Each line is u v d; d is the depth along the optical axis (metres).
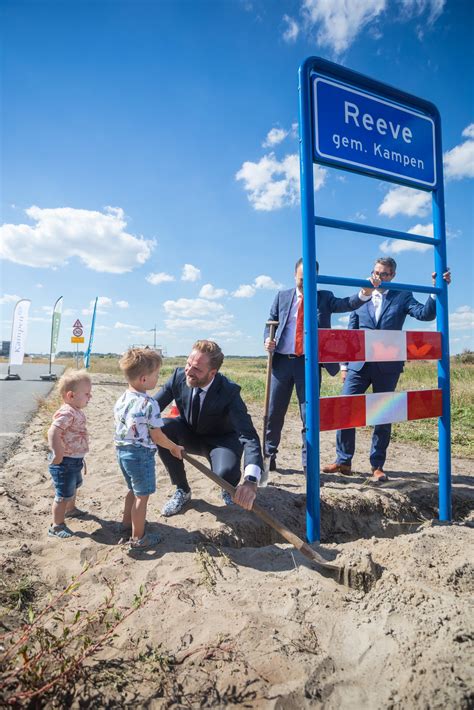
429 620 2.10
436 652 1.88
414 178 3.77
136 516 2.99
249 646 2.00
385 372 4.76
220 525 3.42
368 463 5.62
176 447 3.11
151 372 3.09
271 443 5.03
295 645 2.01
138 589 2.50
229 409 3.65
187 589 2.48
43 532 3.25
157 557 2.91
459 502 4.44
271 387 4.91
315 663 1.90
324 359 3.30
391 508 4.17
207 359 3.47
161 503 3.90
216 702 1.72
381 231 3.58
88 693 1.76
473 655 1.84
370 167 3.52
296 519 3.90
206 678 1.83
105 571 2.68
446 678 1.74
